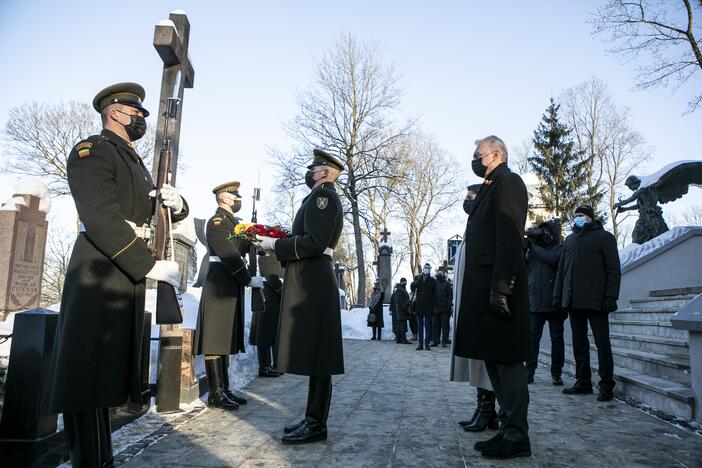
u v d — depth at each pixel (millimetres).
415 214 37500
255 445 3414
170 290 2664
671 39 14641
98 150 2500
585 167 31688
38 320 3350
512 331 3143
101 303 2426
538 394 5320
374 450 3318
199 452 3248
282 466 2986
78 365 2338
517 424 3146
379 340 14125
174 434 3678
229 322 4609
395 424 4035
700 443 3451
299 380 6297
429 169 37719
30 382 3295
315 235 3510
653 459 3107
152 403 4562
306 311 3541
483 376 3775
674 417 4176
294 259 3598
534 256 6227
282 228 4055
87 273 2441
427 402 4941
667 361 4961
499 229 3182
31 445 3199
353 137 25641
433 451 3295
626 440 3533
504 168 3484
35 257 10023
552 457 3150
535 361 6117
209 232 4672
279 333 3594
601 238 5078
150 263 2488
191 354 4738
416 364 8094
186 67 4918
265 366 6562
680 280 8523
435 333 11977
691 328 3963
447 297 11562
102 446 2525
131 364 2521
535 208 28531
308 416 3543
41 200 10242
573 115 34500
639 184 12945
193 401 4762
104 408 2539
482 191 3496
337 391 5570
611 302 4879
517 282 3201
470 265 3381
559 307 5777
